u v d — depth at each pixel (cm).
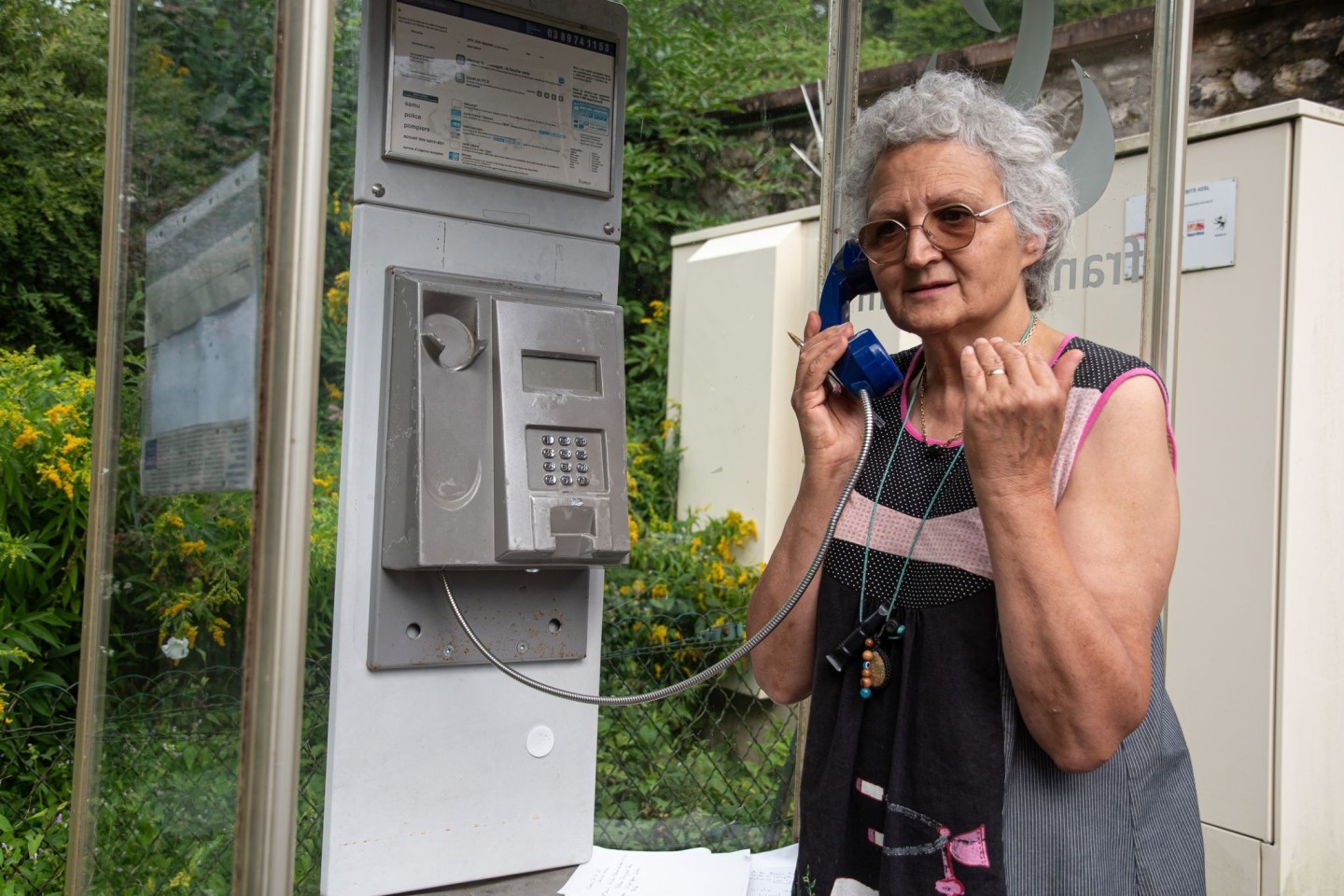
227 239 141
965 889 136
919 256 143
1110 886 138
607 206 195
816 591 162
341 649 175
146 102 162
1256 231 281
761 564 418
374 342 175
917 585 144
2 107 569
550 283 190
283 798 132
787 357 437
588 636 196
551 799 195
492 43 183
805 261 439
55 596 316
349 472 173
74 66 593
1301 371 275
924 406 156
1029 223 146
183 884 146
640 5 583
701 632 364
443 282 174
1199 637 289
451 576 180
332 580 176
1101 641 127
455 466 169
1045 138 148
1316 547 280
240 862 132
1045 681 128
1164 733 147
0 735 283
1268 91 420
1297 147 274
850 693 150
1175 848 144
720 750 359
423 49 177
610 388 181
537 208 188
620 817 321
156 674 155
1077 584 127
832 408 165
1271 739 274
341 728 175
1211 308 289
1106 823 139
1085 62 236
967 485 144
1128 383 139
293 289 130
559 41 189
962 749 136
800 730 259
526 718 192
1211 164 291
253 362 133
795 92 601
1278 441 276
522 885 191
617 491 178
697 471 468
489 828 189
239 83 140
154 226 160
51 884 266
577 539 173
